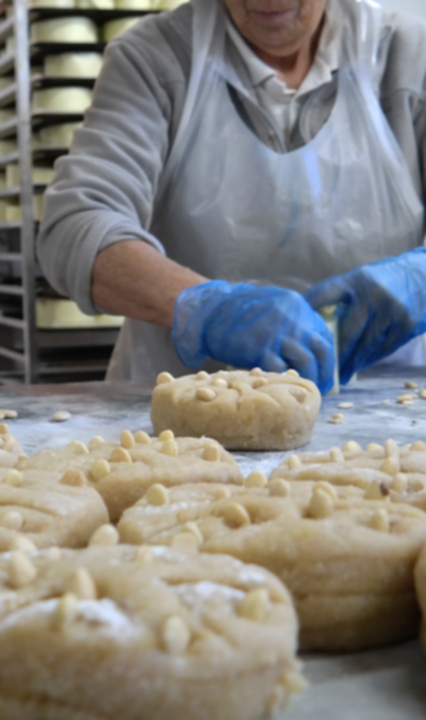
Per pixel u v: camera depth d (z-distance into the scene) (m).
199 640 0.40
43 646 0.39
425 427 1.32
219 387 1.23
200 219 2.03
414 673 0.49
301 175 1.99
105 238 1.80
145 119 1.97
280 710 0.43
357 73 1.98
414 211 2.08
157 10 2.86
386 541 0.55
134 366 2.20
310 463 0.85
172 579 0.46
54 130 2.91
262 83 1.97
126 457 0.84
